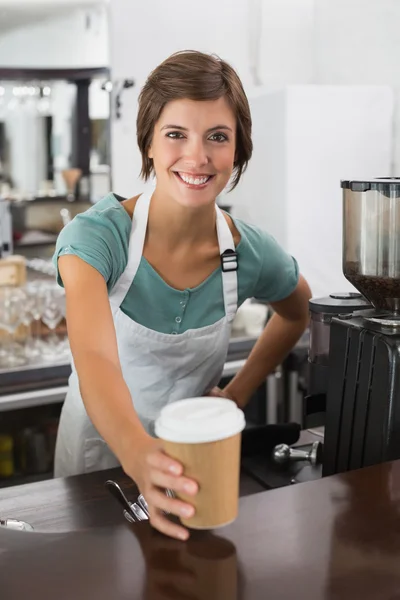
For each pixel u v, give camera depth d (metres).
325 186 2.97
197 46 3.32
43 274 3.34
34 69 3.37
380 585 0.72
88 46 3.28
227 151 1.23
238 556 0.77
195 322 1.57
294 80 3.54
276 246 1.67
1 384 2.36
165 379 1.63
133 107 3.27
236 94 1.25
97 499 1.32
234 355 2.69
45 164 3.61
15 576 0.75
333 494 0.91
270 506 0.88
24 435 2.53
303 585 0.72
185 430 0.74
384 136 3.02
